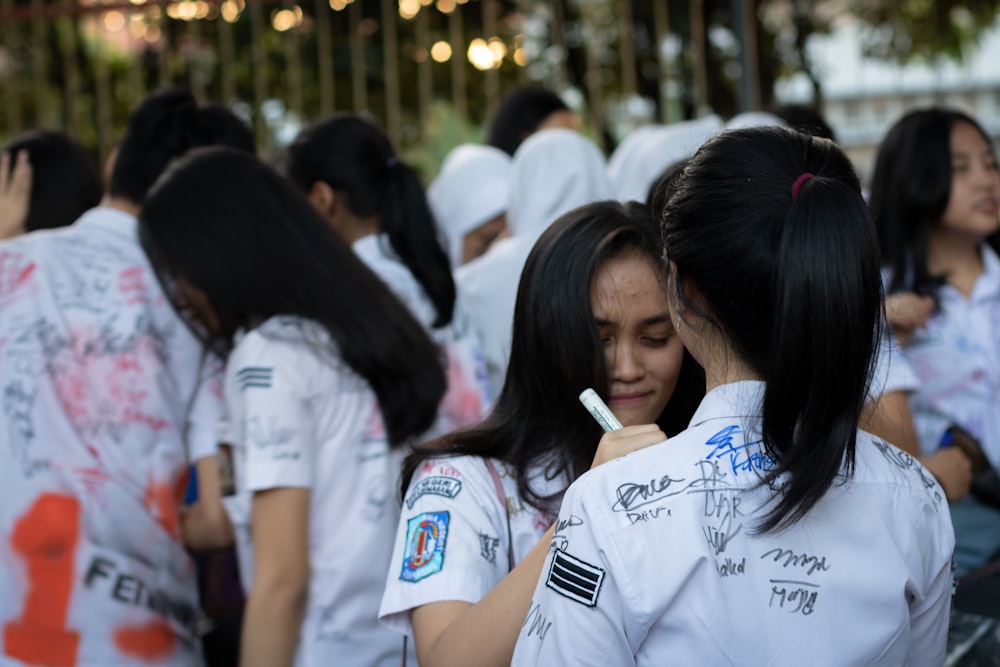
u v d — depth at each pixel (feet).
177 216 6.73
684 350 5.28
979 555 7.64
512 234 9.86
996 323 8.06
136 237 7.30
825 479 3.79
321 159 8.23
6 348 6.86
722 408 4.15
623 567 3.90
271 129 17.15
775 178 3.88
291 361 6.48
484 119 18.31
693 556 3.87
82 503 6.75
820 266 3.71
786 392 3.80
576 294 5.01
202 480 7.25
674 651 3.86
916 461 4.45
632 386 5.18
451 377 8.04
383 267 8.04
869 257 3.78
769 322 3.88
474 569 4.95
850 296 3.72
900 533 4.15
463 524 5.03
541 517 5.16
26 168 8.89
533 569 4.49
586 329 5.01
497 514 5.12
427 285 8.05
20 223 8.87
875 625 4.00
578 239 5.06
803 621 3.91
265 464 6.37
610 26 17.95
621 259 5.06
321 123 8.41
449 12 17.11
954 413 7.92
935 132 8.12
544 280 5.07
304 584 6.45
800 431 3.82
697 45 15.39
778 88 18.80
